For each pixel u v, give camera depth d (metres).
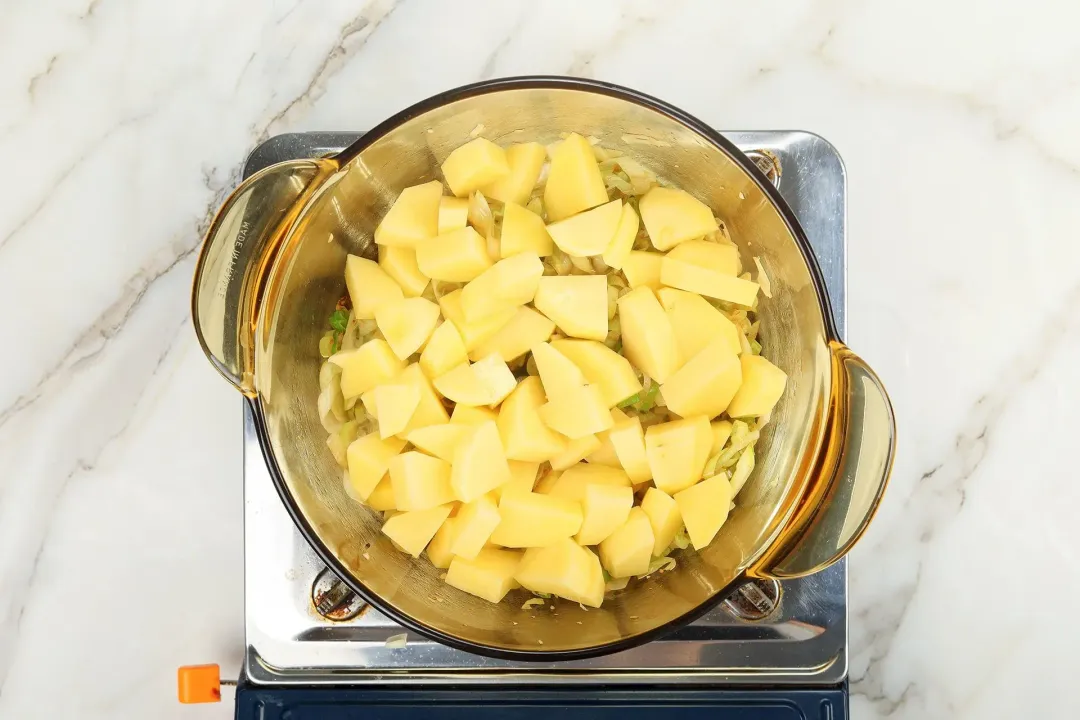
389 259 0.78
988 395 0.85
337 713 0.80
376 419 0.78
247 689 0.80
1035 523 0.85
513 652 0.72
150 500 0.86
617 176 0.80
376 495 0.77
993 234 0.85
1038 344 0.85
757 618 0.80
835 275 0.81
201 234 0.86
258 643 0.80
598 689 0.80
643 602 0.77
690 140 0.76
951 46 0.86
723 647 0.80
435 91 0.85
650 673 0.80
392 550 0.78
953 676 0.85
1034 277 0.85
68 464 0.86
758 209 0.76
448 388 0.76
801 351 0.76
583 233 0.76
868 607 0.86
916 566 0.86
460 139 0.78
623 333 0.77
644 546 0.75
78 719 0.86
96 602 0.86
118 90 0.86
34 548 0.85
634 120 0.76
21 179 0.86
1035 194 0.86
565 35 0.85
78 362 0.86
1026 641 0.85
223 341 0.74
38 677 0.86
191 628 0.86
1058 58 0.86
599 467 0.77
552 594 0.78
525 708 0.80
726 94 0.85
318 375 0.79
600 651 0.72
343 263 0.79
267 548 0.80
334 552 0.74
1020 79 0.86
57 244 0.86
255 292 0.74
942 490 0.86
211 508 0.86
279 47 0.86
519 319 0.77
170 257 0.86
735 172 0.75
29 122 0.86
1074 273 0.85
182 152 0.86
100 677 0.86
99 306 0.86
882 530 0.86
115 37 0.86
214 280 0.73
